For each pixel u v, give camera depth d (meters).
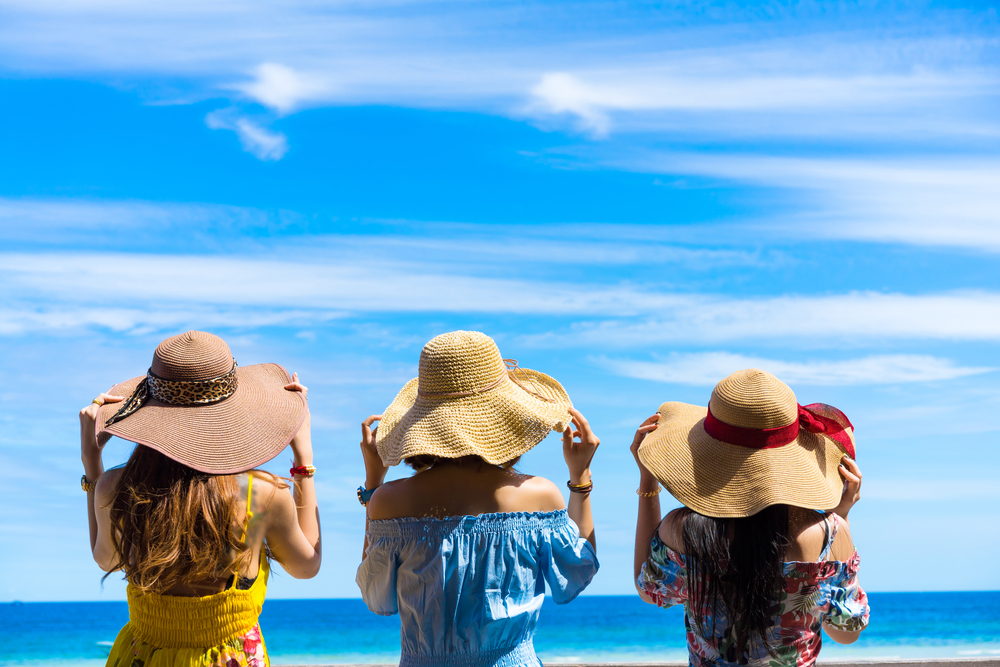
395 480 2.30
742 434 2.17
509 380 2.34
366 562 2.26
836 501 2.13
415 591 2.17
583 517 2.36
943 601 46.84
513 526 2.16
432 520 2.16
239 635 2.04
